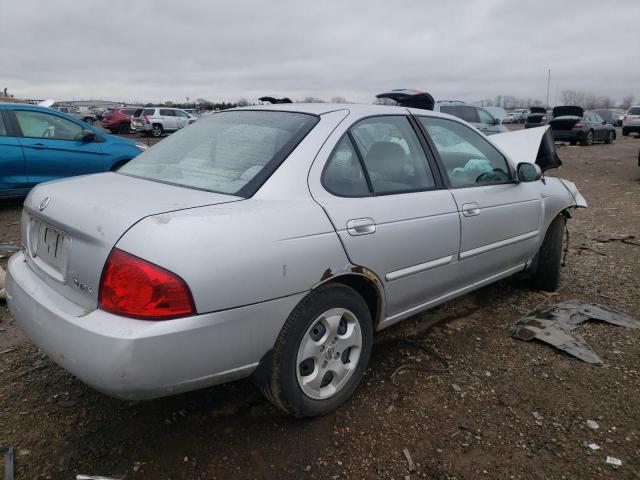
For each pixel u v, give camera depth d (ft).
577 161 53.52
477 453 7.80
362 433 8.18
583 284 15.33
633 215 26.32
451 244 10.24
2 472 7.06
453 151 11.25
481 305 13.61
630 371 10.25
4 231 20.12
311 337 7.94
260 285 6.92
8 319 11.84
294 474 7.27
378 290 8.89
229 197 7.39
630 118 90.07
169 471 7.23
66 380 9.41
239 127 9.30
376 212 8.68
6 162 22.34
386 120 9.87
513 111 173.68
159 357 6.23
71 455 7.48
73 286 7.04
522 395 9.36
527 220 12.68
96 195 7.59
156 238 6.29
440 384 9.66
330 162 8.43
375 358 10.61
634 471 7.48
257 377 7.66
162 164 9.11
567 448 7.95
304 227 7.50
